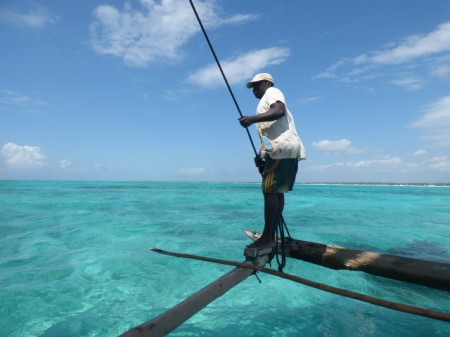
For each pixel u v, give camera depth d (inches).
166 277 187.6
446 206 703.7
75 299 155.9
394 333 127.3
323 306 152.1
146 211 514.0
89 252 240.1
